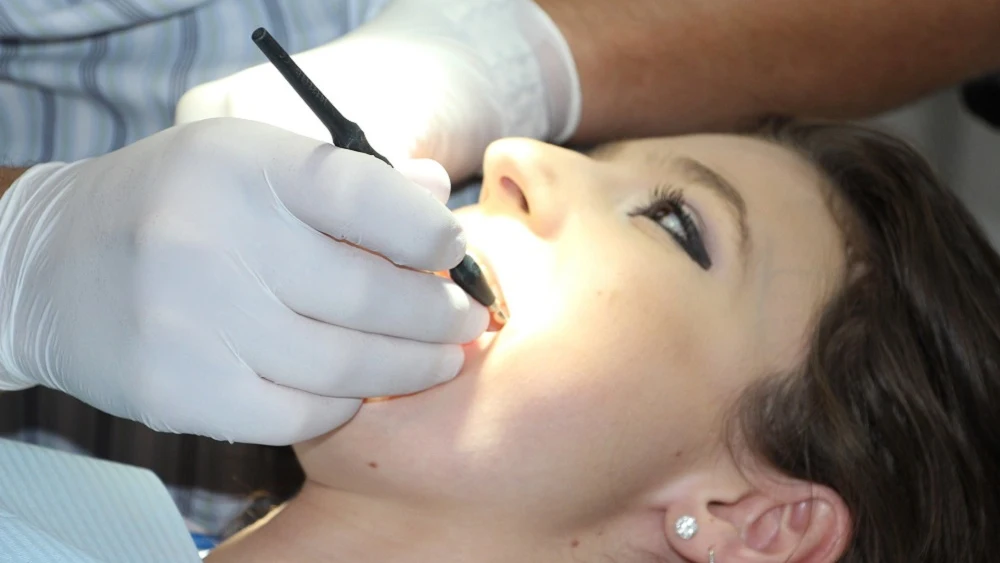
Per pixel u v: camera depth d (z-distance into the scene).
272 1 1.57
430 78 1.32
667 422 1.12
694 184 1.23
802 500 1.20
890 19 1.60
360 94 1.25
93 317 1.00
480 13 1.49
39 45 1.50
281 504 1.34
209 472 1.49
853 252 1.29
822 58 1.63
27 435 1.52
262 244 0.98
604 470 1.09
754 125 1.58
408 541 1.10
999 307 1.40
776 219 1.25
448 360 1.04
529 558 1.11
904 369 1.26
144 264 0.97
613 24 1.56
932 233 1.37
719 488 1.17
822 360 1.21
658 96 1.60
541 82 1.50
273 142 0.98
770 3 1.58
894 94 1.70
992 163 2.58
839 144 1.39
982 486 1.29
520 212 1.16
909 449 1.25
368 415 1.07
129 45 1.52
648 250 1.15
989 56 1.67
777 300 1.21
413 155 1.23
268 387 0.99
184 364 0.97
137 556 1.08
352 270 0.99
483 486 1.06
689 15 1.59
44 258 1.05
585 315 1.09
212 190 0.98
